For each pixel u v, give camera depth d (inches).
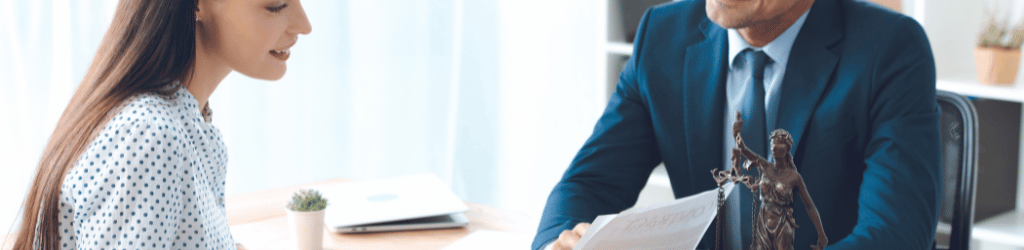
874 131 42.4
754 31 43.7
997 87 70.5
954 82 73.2
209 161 35.9
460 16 107.7
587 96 120.0
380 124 104.3
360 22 100.4
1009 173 79.0
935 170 39.9
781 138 24.1
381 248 45.1
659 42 50.0
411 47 105.0
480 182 116.3
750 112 44.8
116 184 29.7
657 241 29.5
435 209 49.9
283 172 96.7
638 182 50.1
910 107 41.2
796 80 44.0
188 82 34.4
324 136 99.4
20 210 33.7
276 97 94.7
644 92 49.8
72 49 74.6
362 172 104.0
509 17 115.0
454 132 110.4
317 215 43.3
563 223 42.4
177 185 31.2
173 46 32.0
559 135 120.9
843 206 45.1
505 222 50.9
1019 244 71.0
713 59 47.2
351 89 100.6
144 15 31.3
